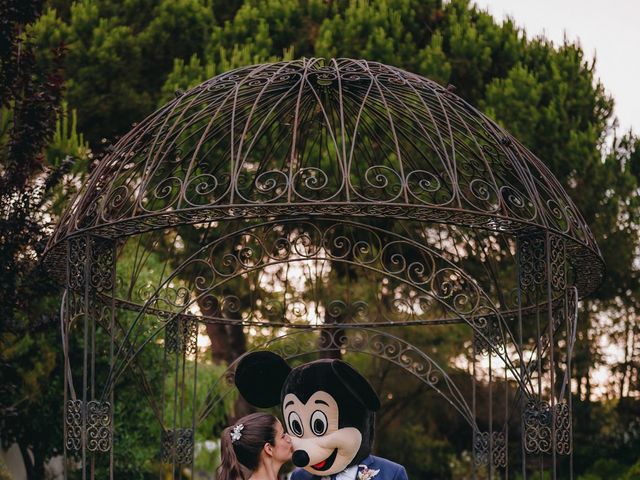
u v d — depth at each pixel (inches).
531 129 401.4
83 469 178.9
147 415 358.3
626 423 528.4
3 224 271.7
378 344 268.7
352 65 200.4
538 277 192.2
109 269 199.3
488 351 246.2
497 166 227.1
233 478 170.2
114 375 193.9
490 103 409.7
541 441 180.2
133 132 197.3
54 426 340.5
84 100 413.1
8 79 282.5
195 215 175.5
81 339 333.1
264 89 186.4
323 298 431.2
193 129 324.2
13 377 304.5
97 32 419.8
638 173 494.0
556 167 404.5
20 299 276.2
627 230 449.4
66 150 323.6
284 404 187.9
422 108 221.8
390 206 167.9
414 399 554.6
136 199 177.6
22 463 404.2
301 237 230.7
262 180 336.2
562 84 417.4
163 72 443.5
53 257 200.4
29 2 282.4
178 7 445.1
